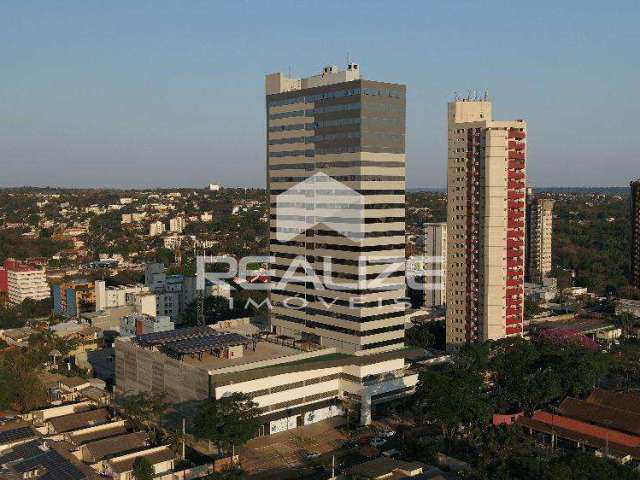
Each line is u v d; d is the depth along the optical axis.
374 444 157.38
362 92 182.50
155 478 135.12
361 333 185.62
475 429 151.75
